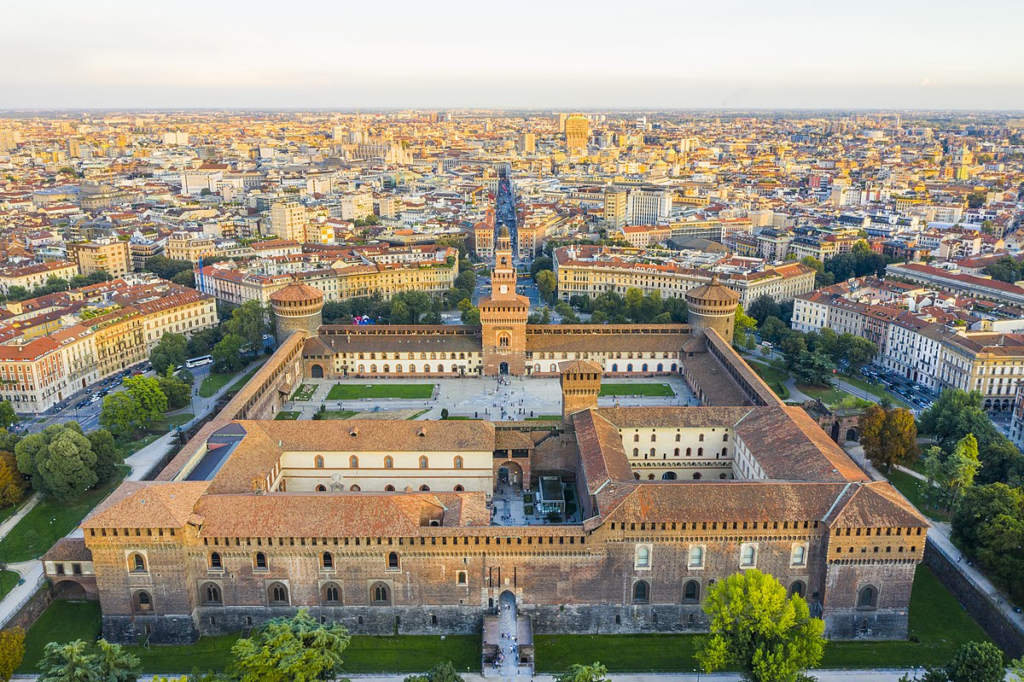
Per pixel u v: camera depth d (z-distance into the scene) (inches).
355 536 6038.4
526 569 6190.9
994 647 5206.7
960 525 6978.4
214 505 6225.4
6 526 7795.3
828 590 6102.4
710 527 6107.3
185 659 5964.6
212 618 6245.1
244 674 5177.2
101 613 6407.5
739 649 5408.5
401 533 6048.2
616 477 6904.5
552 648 6131.9
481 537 6077.8
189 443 7598.4
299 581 6176.2
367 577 6171.3
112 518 5959.6
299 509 6176.2
